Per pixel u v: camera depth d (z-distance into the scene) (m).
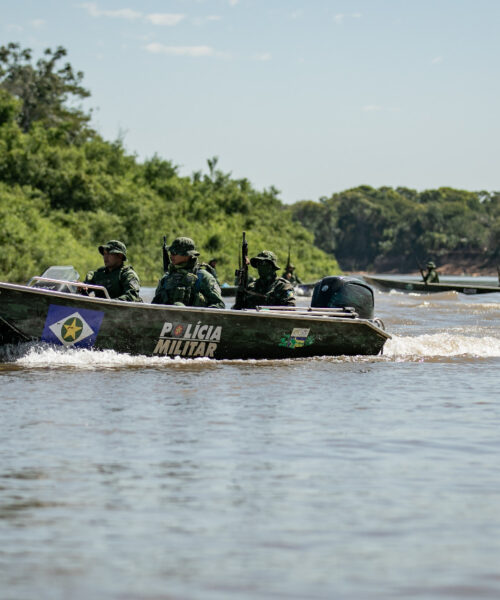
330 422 13.80
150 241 126.06
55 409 14.55
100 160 151.12
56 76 180.25
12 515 8.96
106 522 8.77
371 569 7.57
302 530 8.59
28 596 6.94
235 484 10.18
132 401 15.43
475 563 7.72
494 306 54.34
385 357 23.77
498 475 10.66
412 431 13.16
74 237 113.69
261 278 24.45
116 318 20.81
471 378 19.38
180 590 7.08
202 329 21.62
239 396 16.25
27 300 20.08
